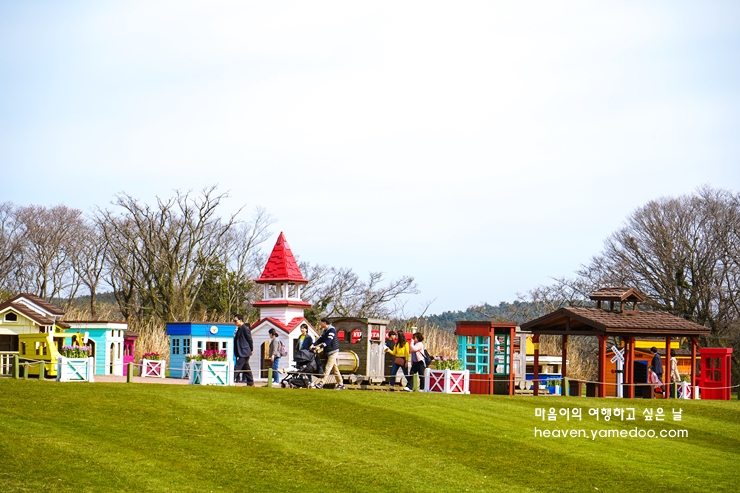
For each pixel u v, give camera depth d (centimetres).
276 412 2288
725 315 5947
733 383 5881
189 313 6719
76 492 1579
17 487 1570
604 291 3491
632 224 6278
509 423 2412
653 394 3409
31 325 3191
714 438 2480
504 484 1833
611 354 4128
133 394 2372
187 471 1750
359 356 3155
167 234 6700
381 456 1958
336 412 2339
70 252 7188
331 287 7044
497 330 3362
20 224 7156
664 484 1908
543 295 7219
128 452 1831
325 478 1775
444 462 1956
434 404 2559
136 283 6756
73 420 2045
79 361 2811
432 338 5306
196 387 2598
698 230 6028
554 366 4288
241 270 6938
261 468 1805
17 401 2188
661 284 6109
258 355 3681
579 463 2041
